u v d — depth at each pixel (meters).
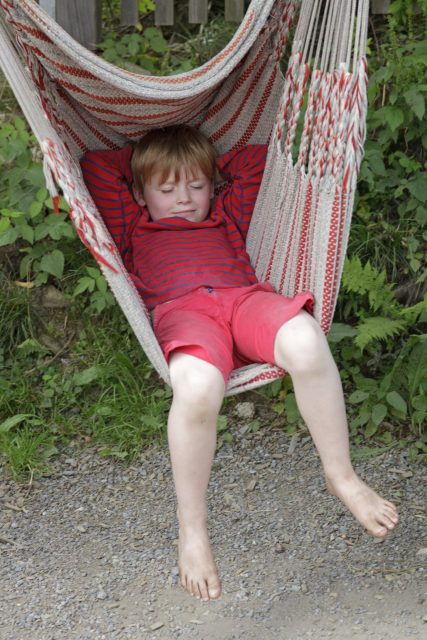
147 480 3.59
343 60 2.83
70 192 2.60
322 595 2.92
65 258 4.29
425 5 4.39
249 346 2.86
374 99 4.35
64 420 3.89
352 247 4.22
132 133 3.47
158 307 3.15
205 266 3.24
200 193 3.41
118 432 3.81
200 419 2.61
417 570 3.01
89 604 2.95
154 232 3.39
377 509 2.67
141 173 3.40
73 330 4.25
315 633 2.74
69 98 3.26
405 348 3.84
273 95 3.36
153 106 3.28
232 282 3.20
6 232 4.07
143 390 4.00
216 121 3.47
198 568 2.62
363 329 3.66
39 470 3.64
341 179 2.76
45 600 2.98
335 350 4.04
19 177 4.14
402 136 4.50
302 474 3.57
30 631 2.84
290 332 2.69
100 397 3.95
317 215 2.85
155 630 2.82
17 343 4.18
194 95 3.06
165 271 3.24
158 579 3.05
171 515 3.38
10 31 2.90
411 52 4.58
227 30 4.89
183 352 2.72
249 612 2.87
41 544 3.26
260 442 3.77
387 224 4.23
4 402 3.92
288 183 3.10
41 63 3.07
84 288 4.07
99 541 3.26
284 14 3.16
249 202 3.42
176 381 2.65
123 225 3.40
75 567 3.13
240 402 3.98
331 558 3.10
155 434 3.82
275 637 2.74
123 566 3.13
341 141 2.78
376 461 3.62
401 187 4.23
